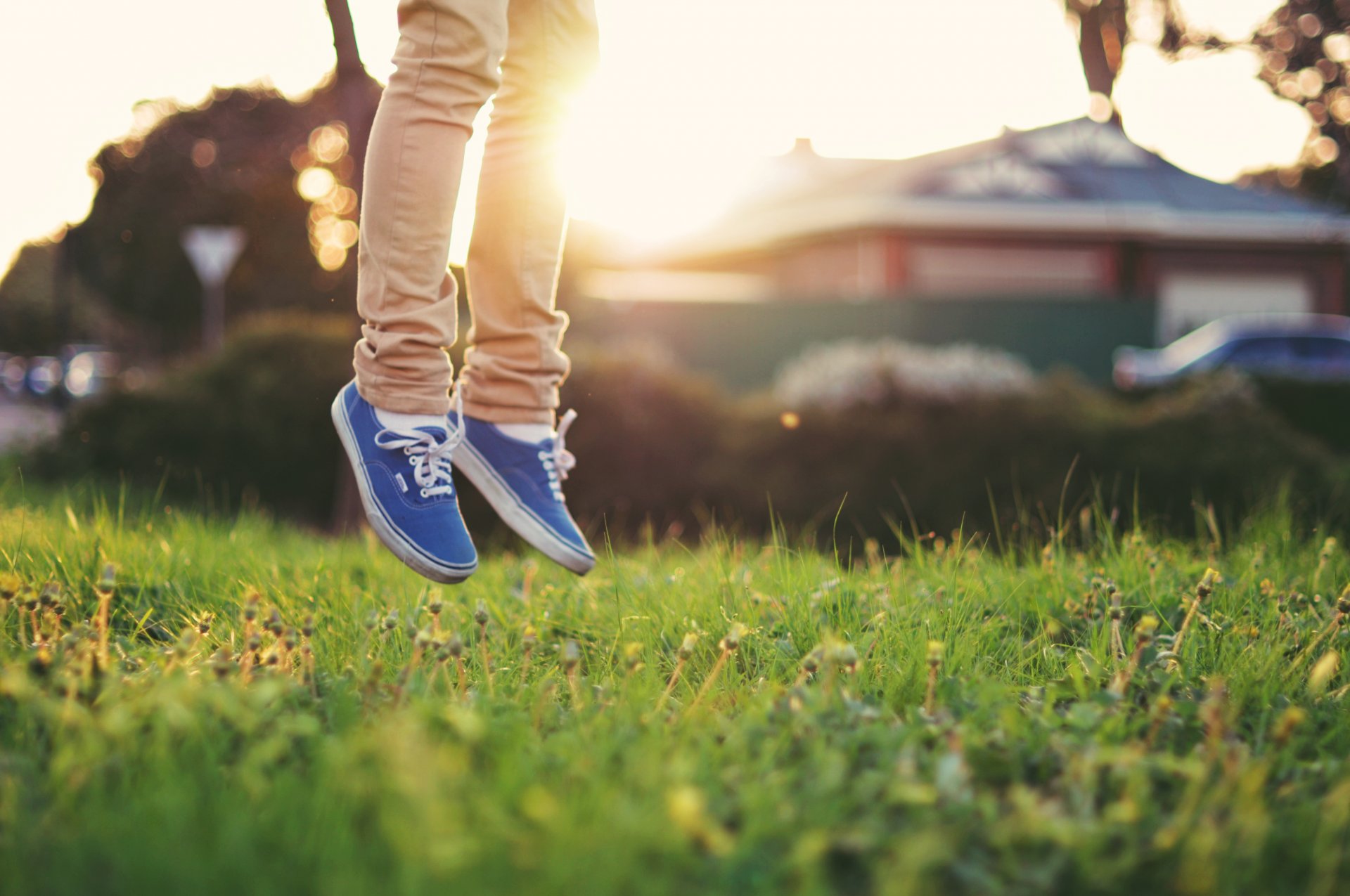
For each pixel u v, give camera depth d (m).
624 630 2.31
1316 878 1.24
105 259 27.77
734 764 1.43
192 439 8.34
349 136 6.20
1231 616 2.40
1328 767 1.50
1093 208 22.86
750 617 2.29
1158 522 4.30
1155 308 19.52
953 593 2.44
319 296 26.86
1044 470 9.07
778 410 9.32
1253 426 9.59
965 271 22.98
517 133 2.01
